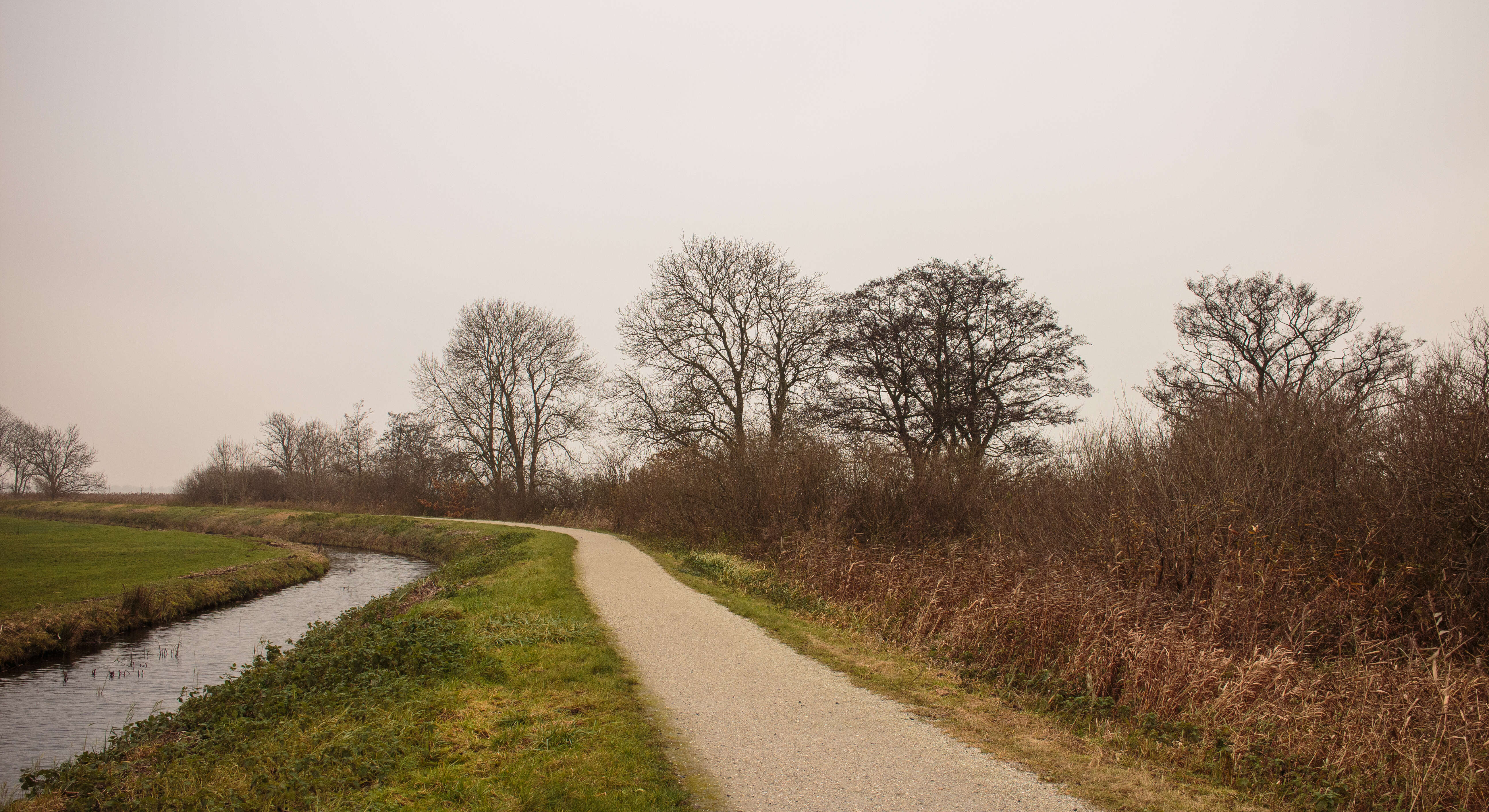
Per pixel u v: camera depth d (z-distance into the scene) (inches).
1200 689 278.8
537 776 213.2
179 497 2393.0
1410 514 366.6
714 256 1261.1
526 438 1839.3
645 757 228.4
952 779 219.6
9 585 753.6
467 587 586.2
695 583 633.0
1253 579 363.6
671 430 1225.4
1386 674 285.9
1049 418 1055.6
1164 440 472.7
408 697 291.6
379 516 1755.7
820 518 736.3
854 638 420.8
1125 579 412.5
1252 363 999.0
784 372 1249.4
